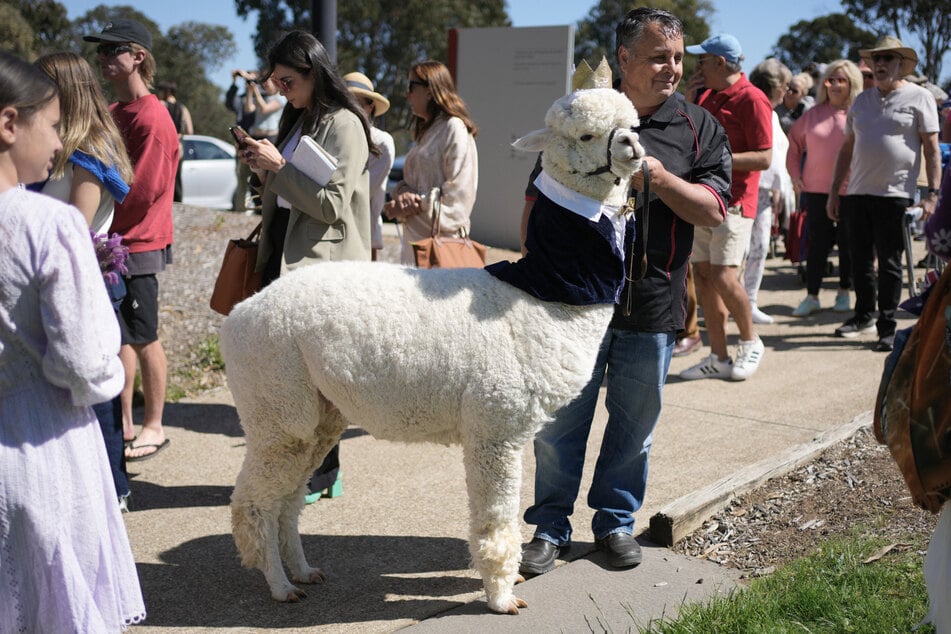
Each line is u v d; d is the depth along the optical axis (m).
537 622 3.29
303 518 4.25
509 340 3.09
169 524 4.17
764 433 5.39
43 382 2.20
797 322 8.47
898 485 4.31
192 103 55.72
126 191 3.75
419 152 5.42
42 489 2.16
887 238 7.12
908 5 44.75
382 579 3.65
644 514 4.24
